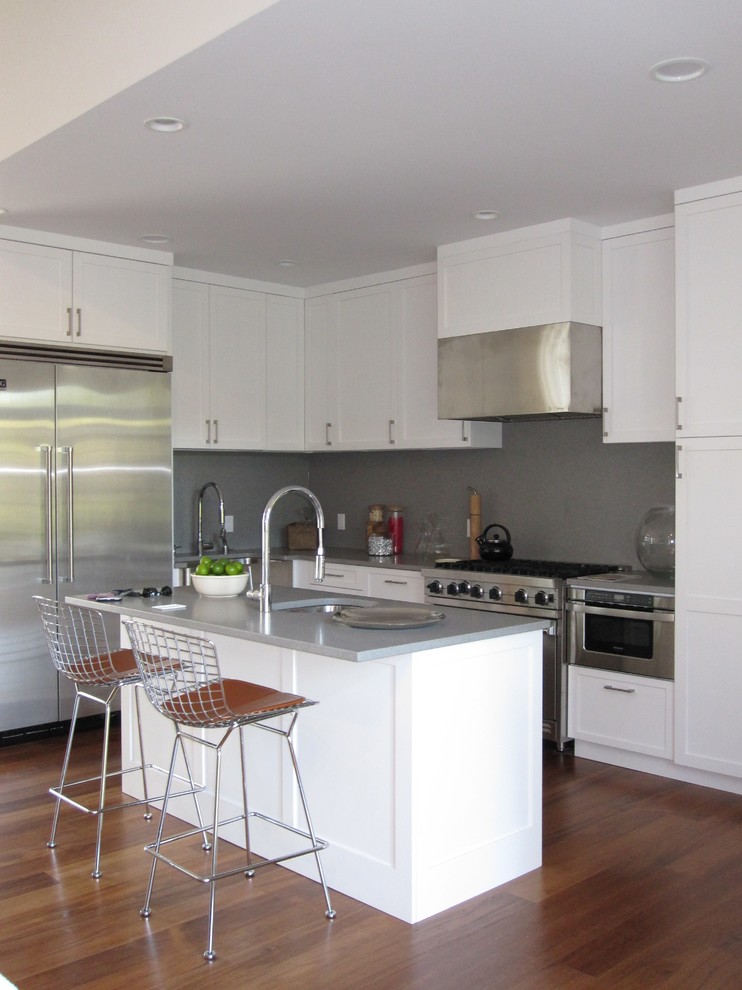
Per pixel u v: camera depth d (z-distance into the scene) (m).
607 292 4.73
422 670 2.92
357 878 3.08
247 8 2.53
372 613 3.34
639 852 3.46
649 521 4.70
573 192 4.15
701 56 2.79
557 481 5.36
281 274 5.86
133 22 2.95
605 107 3.18
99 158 3.67
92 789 4.16
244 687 3.15
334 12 2.49
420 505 6.14
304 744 3.27
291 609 3.79
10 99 3.65
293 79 2.92
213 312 5.80
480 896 3.10
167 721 3.88
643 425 4.61
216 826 2.80
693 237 4.10
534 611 4.71
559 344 4.58
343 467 6.68
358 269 5.71
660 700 4.29
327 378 6.14
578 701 4.60
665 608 4.25
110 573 5.11
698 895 3.10
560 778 4.30
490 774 3.16
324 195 4.17
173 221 4.62
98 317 5.03
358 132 3.39
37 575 4.86
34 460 4.83
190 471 6.24
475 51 2.74
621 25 2.59
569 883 3.20
